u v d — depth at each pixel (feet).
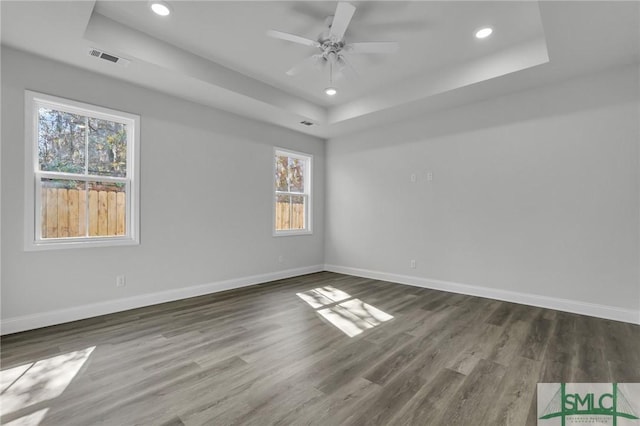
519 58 10.36
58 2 7.11
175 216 12.67
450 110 14.23
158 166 12.15
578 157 11.06
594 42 8.75
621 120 10.28
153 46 9.89
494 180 12.98
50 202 9.87
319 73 12.39
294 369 7.07
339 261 18.93
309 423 5.25
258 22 9.17
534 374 6.84
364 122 16.11
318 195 19.36
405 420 5.32
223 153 14.34
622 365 7.23
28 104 9.28
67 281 10.03
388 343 8.49
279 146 16.92
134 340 8.63
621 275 10.29
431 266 14.93
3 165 8.93
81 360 7.44
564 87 11.30
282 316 10.73
